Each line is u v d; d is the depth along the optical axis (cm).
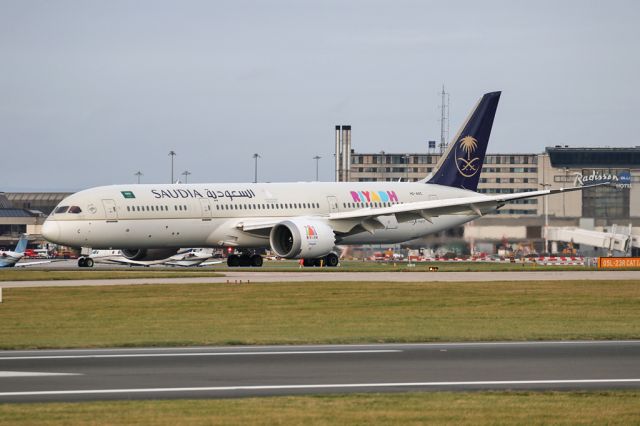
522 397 7225
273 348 10188
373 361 9219
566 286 17488
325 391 7638
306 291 16238
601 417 6519
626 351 9925
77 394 7525
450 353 9775
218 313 13550
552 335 11169
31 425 6250
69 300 14962
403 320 12788
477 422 6359
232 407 6856
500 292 16375
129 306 14275
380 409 6769
